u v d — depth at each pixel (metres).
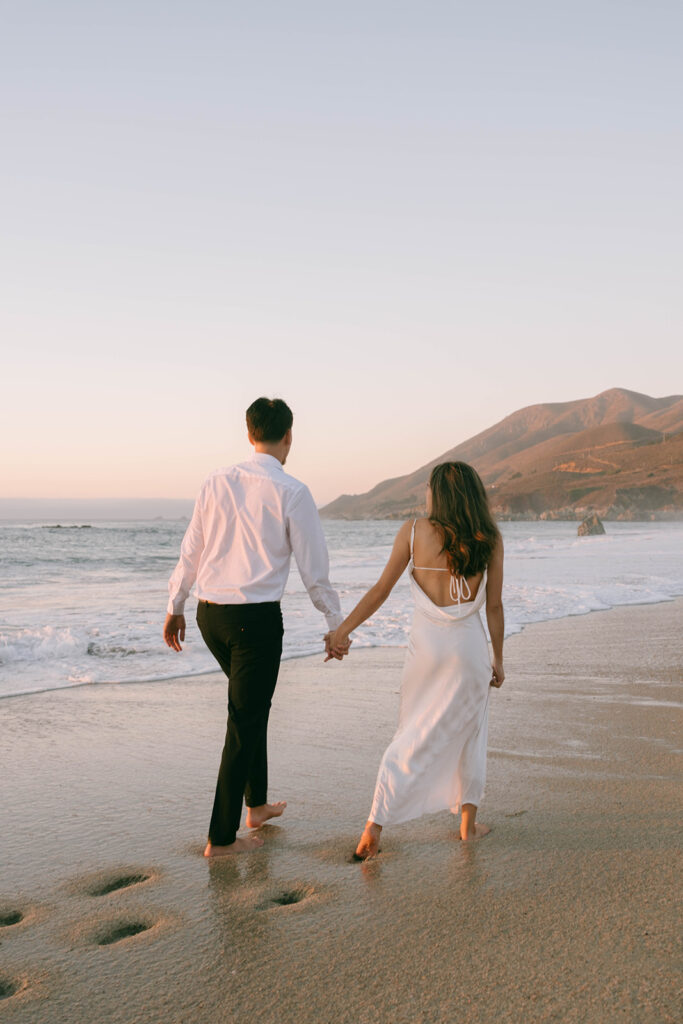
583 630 8.47
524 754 3.85
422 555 2.81
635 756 3.81
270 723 4.52
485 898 2.28
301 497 2.83
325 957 1.96
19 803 3.20
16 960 1.99
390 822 2.66
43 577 17.12
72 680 5.79
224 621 2.81
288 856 2.68
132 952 2.01
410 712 2.82
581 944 1.98
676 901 2.22
